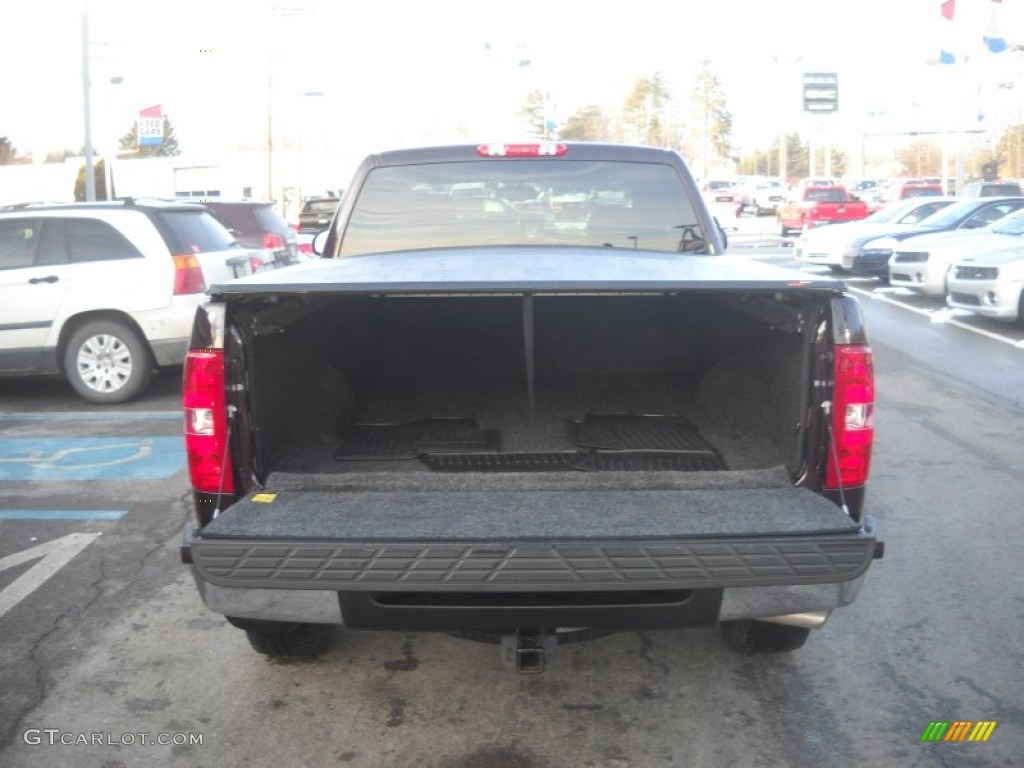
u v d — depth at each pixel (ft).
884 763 11.72
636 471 12.32
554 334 15.26
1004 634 15.03
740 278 11.37
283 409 12.57
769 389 12.73
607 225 16.84
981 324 45.34
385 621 10.51
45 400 32.91
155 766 11.82
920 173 304.09
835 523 10.37
